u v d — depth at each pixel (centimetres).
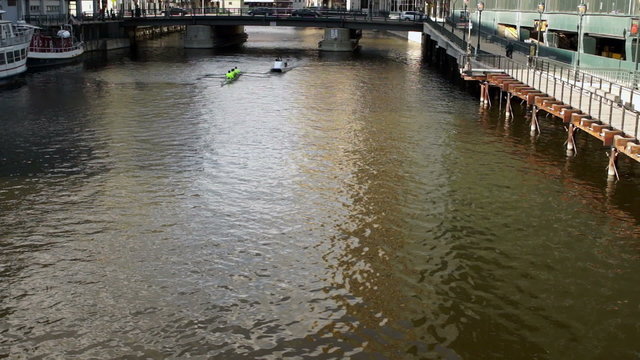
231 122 4850
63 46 8788
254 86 6719
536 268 2488
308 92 6356
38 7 9969
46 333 2044
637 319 2147
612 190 3328
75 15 11069
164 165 3703
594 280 2397
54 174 3538
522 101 5619
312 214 2988
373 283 2367
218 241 2694
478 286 2350
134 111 5256
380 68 8556
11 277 2380
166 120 4903
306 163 3769
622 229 2847
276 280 2378
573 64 5619
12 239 2691
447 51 8344
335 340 2023
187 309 2181
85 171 3591
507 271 2462
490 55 5891
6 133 4472
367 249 2634
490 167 3722
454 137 4441
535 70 5225
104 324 2094
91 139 4300
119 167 3662
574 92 4456
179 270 2444
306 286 2338
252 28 18225
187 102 5688
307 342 2012
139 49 11138
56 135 4416
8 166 3681
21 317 2127
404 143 4259
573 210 3056
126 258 2536
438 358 1944
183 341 2012
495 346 2003
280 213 2994
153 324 2097
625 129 3469
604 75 4891
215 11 15175
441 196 3238
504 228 2855
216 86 6694
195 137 4359
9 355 1933
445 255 2586
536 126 4603
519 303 2239
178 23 11325
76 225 2838
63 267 2459
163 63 8838
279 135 4441
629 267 2498
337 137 4406
